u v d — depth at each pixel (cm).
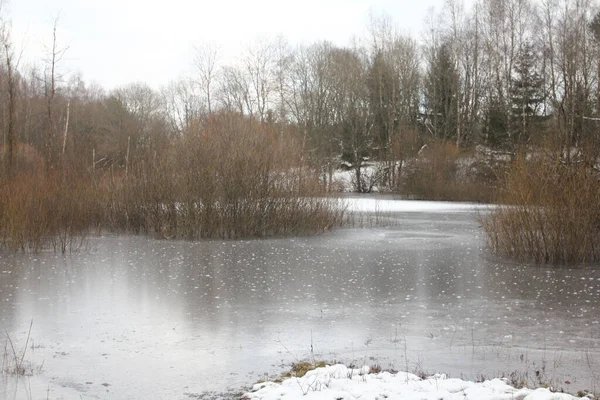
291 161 2553
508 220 1830
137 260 1794
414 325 1063
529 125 4866
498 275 1540
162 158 2528
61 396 728
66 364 854
